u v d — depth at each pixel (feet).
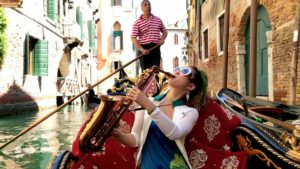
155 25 17.67
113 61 118.01
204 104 9.16
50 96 59.47
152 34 17.60
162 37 17.89
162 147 8.17
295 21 22.97
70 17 76.54
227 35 26.81
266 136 8.90
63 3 74.38
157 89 9.87
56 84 64.75
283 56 26.22
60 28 69.05
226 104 13.15
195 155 9.25
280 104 14.83
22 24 48.49
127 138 8.35
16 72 46.37
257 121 11.05
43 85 56.95
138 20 17.85
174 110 8.49
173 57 175.11
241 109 13.35
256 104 14.76
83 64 91.45
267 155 8.80
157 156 8.11
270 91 28.73
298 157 7.95
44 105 56.18
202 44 56.59
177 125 7.98
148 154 8.21
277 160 8.60
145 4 17.47
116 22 118.62
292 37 24.64
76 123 35.83
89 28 101.81
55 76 65.10
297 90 23.70
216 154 9.23
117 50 118.52
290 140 8.43
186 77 8.59
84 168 9.23
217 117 9.50
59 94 62.90
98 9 115.34
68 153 9.07
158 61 17.93
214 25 46.96
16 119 39.37
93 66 106.63
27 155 20.70
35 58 55.93
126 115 9.91
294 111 13.78
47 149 22.36
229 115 9.73
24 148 22.70
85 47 93.25
